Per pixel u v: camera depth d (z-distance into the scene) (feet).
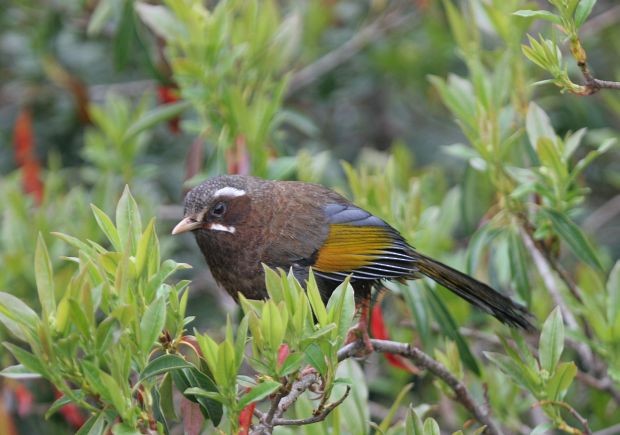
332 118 61.11
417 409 32.12
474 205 39.42
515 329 31.42
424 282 35.88
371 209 38.17
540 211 34.63
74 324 22.29
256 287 34.60
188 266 24.73
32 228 42.75
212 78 38.60
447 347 34.58
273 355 23.85
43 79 56.70
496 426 32.96
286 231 34.17
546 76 43.98
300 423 24.84
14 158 56.08
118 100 47.75
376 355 43.80
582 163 34.55
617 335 33.40
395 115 61.46
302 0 54.70
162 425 23.17
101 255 24.43
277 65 40.91
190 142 56.39
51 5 53.06
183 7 38.63
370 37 54.90
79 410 37.83
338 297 24.43
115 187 45.39
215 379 23.91
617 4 57.52
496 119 36.19
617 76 47.44
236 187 34.30
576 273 44.52
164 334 24.97
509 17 38.29
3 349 40.68
